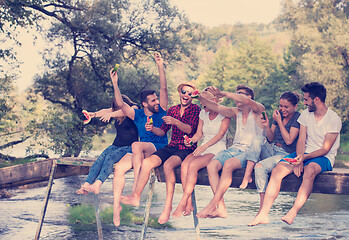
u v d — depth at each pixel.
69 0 19.59
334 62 35.47
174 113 5.80
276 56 64.44
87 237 8.73
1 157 18.61
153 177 5.69
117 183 5.70
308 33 37.19
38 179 9.34
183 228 9.69
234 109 5.55
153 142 6.04
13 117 18.09
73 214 10.68
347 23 36.28
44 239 8.52
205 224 10.15
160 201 12.77
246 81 58.66
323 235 9.14
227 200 13.52
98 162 6.00
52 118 18.08
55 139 17.67
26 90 21.25
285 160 4.82
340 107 34.88
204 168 5.48
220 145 5.58
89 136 19.94
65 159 6.96
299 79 38.38
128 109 6.05
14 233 8.95
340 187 4.94
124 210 11.14
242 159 5.23
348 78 34.97
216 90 5.36
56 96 21.62
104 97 21.19
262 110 5.39
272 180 4.89
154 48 22.14
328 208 12.28
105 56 20.44
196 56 23.78
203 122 5.67
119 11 20.75
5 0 16.48
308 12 43.41
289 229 9.70
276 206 12.63
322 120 4.98
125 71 22.84
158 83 22.38
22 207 11.84
